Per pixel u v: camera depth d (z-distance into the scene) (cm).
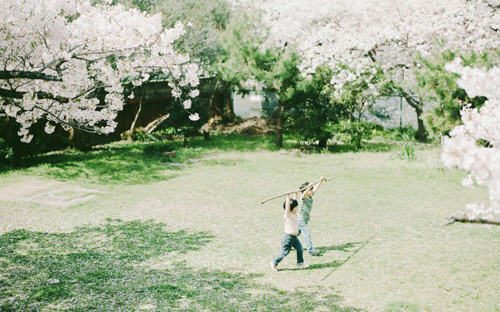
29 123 866
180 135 2325
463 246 836
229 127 2630
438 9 1664
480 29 1512
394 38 1777
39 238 890
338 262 773
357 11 1861
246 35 1906
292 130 1978
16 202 1150
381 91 2009
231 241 888
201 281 698
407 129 2297
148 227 973
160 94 2419
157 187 1331
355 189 1302
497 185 283
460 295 632
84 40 725
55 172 1497
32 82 802
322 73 1867
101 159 1736
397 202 1163
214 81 2605
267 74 1820
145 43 757
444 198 1190
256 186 1349
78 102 851
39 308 593
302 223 814
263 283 691
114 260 783
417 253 805
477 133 630
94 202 1164
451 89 1325
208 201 1187
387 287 666
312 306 607
